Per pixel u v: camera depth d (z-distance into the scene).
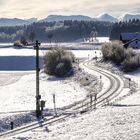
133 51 117.38
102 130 32.50
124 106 49.50
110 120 36.72
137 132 30.12
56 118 48.25
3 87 93.19
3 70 141.50
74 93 75.56
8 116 48.09
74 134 32.41
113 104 53.56
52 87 87.69
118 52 116.12
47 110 53.75
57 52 113.69
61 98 68.75
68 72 107.69
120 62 113.25
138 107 44.78
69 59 111.81
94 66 116.62
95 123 36.38
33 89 85.44
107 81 85.81
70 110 54.09
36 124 45.50
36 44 50.78
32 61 150.50
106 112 42.56
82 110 52.94
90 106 56.91
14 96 75.88
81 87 85.00
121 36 148.38
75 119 41.38
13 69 143.25
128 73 101.56
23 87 90.19
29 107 57.69
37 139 32.25
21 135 36.00
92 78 92.38
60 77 105.19
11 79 110.44
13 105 62.62
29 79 106.81
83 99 65.38
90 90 77.88
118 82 83.75
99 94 69.69
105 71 104.38
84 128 34.69
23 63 149.25
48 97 71.44
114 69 107.19
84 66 116.62
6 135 40.25
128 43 142.75
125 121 35.38
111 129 32.44
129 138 28.42
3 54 168.50
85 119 39.75
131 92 69.38
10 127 45.28
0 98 73.88
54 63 110.44
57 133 34.00
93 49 189.25
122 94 68.00
